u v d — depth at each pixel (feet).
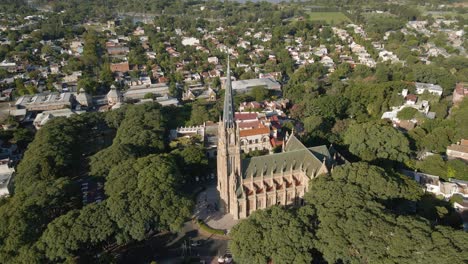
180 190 499.51
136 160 547.08
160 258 440.86
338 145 644.69
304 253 366.63
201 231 484.74
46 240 392.88
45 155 571.69
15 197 472.85
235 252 384.47
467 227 449.89
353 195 414.62
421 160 611.06
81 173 640.17
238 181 482.69
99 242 421.18
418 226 365.20
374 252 351.05
